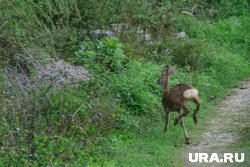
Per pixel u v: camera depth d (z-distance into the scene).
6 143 10.19
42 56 13.21
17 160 9.85
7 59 12.60
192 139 12.51
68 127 11.62
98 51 15.62
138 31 18.34
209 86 16.83
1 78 11.93
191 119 13.88
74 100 12.38
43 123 11.35
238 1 24.98
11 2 12.93
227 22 22.86
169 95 12.33
